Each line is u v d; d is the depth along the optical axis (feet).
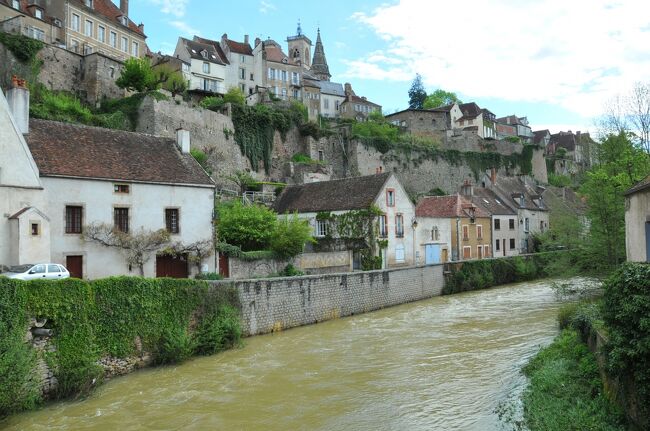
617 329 31.22
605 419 31.19
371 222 106.22
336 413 40.91
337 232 110.93
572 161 279.49
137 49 171.12
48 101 111.24
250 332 67.36
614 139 78.54
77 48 141.28
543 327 70.38
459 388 45.80
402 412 40.57
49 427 38.22
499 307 90.12
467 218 138.51
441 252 128.06
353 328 73.67
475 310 87.61
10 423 38.93
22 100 70.18
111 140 80.23
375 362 55.62
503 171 231.71
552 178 258.16
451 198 140.26
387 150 191.11
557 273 90.63
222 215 96.22
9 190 60.80
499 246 151.84
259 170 156.46
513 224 159.94
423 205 143.13
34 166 63.98
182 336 55.93
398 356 57.82
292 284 73.92
